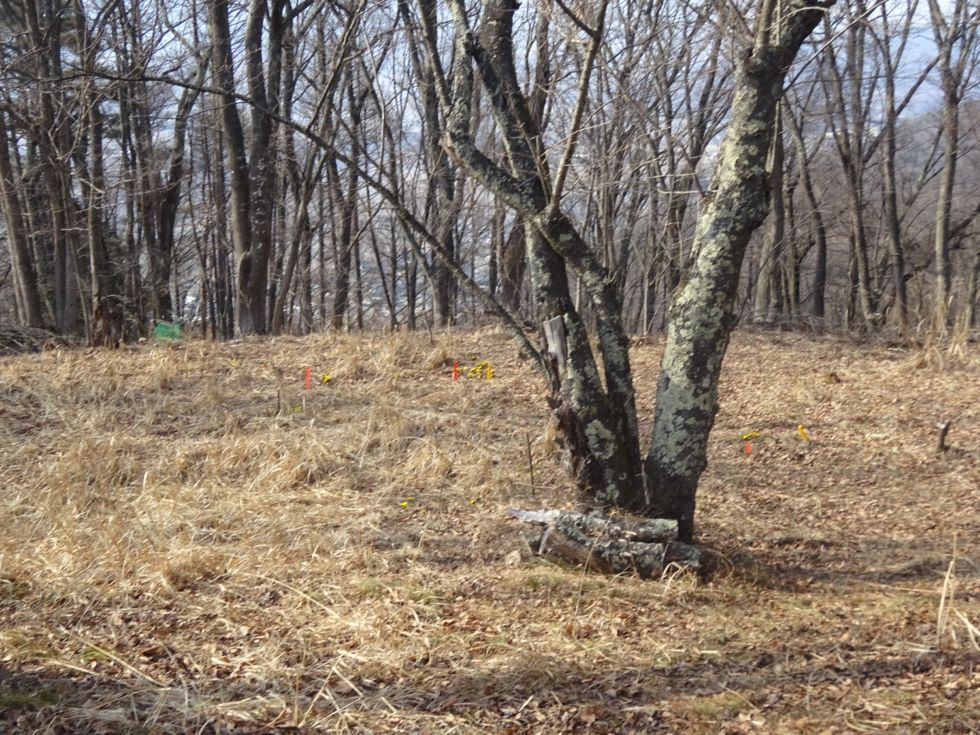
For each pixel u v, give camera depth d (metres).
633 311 24.22
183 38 17.14
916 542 6.30
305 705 3.92
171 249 22.92
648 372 10.95
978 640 4.45
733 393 10.35
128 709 3.83
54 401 9.14
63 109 14.33
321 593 5.09
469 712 3.88
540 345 5.80
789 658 4.36
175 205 21.66
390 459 7.83
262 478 7.23
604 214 15.10
